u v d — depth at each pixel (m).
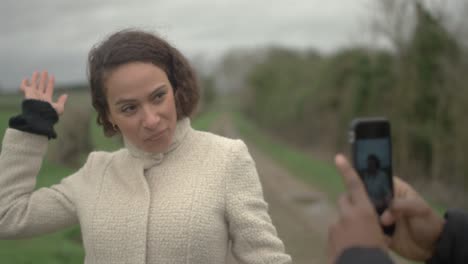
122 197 1.77
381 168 1.20
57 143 12.10
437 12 12.05
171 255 1.67
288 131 35.62
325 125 23.36
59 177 10.55
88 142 12.62
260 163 20.31
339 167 0.98
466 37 11.35
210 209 1.70
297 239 8.40
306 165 19.14
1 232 1.84
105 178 1.85
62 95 1.98
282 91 38.59
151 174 1.80
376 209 1.16
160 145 1.73
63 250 5.78
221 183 1.74
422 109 13.62
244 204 1.74
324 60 23.72
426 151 14.09
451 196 11.79
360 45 16.58
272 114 42.38
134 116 1.67
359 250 0.90
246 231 1.72
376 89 16.20
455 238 1.11
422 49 12.98
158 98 1.67
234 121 53.97
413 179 14.27
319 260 7.18
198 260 1.68
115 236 1.72
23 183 1.86
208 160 1.78
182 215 1.68
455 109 11.54
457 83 11.44
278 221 9.84
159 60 1.68
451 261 1.13
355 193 0.97
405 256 1.18
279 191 13.53
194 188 1.73
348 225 0.94
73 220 1.91
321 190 13.58
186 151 1.81
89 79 1.75
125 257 1.70
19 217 1.83
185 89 1.79
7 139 1.86
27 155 1.85
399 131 14.25
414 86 13.48
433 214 1.13
